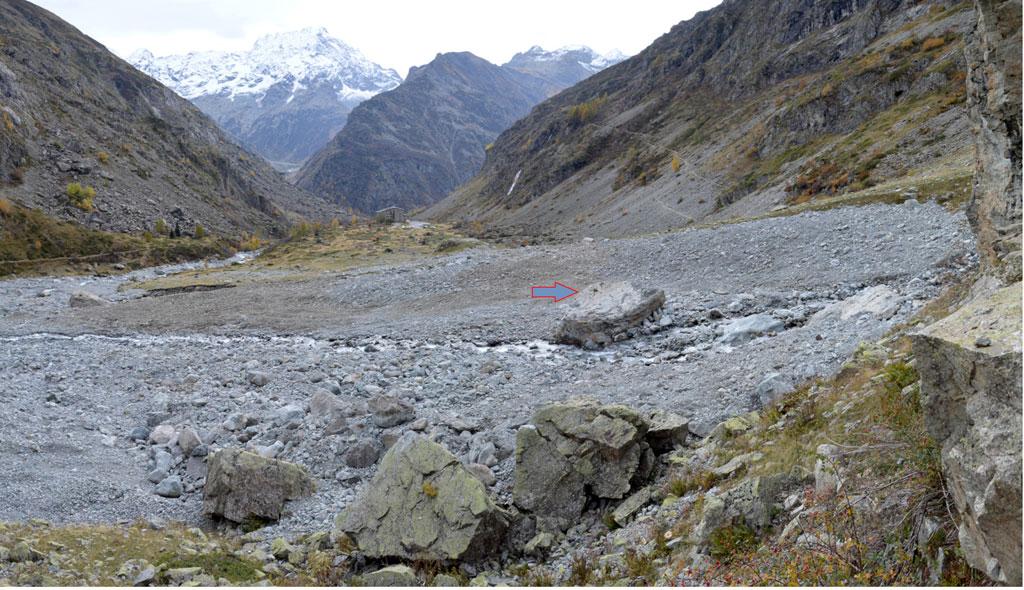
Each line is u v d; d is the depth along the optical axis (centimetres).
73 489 1952
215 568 1400
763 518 1111
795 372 2112
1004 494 622
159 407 2839
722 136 15600
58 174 17038
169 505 1947
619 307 3753
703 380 2439
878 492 959
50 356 4009
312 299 5912
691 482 1477
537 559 1443
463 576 1355
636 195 15550
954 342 724
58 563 1333
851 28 16238
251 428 2483
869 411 1284
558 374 3014
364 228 17488
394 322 4747
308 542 1631
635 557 1241
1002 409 668
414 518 1466
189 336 4862
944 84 8969
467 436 2264
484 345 3906
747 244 5038
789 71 17075
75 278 10506
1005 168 1456
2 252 11056
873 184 7306
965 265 3384
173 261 13300
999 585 660
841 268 4128
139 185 19075
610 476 1600
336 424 2358
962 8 11081
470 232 16988
